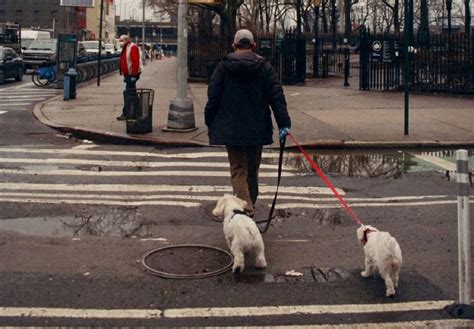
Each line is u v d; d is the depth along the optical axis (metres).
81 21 103.56
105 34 113.50
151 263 5.89
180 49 13.81
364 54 25.70
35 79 29.58
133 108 13.54
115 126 14.64
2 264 5.86
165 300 5.03
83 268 5.77
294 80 29.69
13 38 43.94
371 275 5.55
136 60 15.13
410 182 9.73
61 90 26.30
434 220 7.52
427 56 24.14
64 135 14.23
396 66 25.25
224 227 5.79
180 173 10.17
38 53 38.94
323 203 8.38
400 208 8.10
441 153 12.52
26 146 12.69
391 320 4.68
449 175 10.30
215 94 6.80
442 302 5.02
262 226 7.23
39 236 6.74
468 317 4.71
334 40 42.16
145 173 10.14
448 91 23.75
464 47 23.34
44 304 4.93
